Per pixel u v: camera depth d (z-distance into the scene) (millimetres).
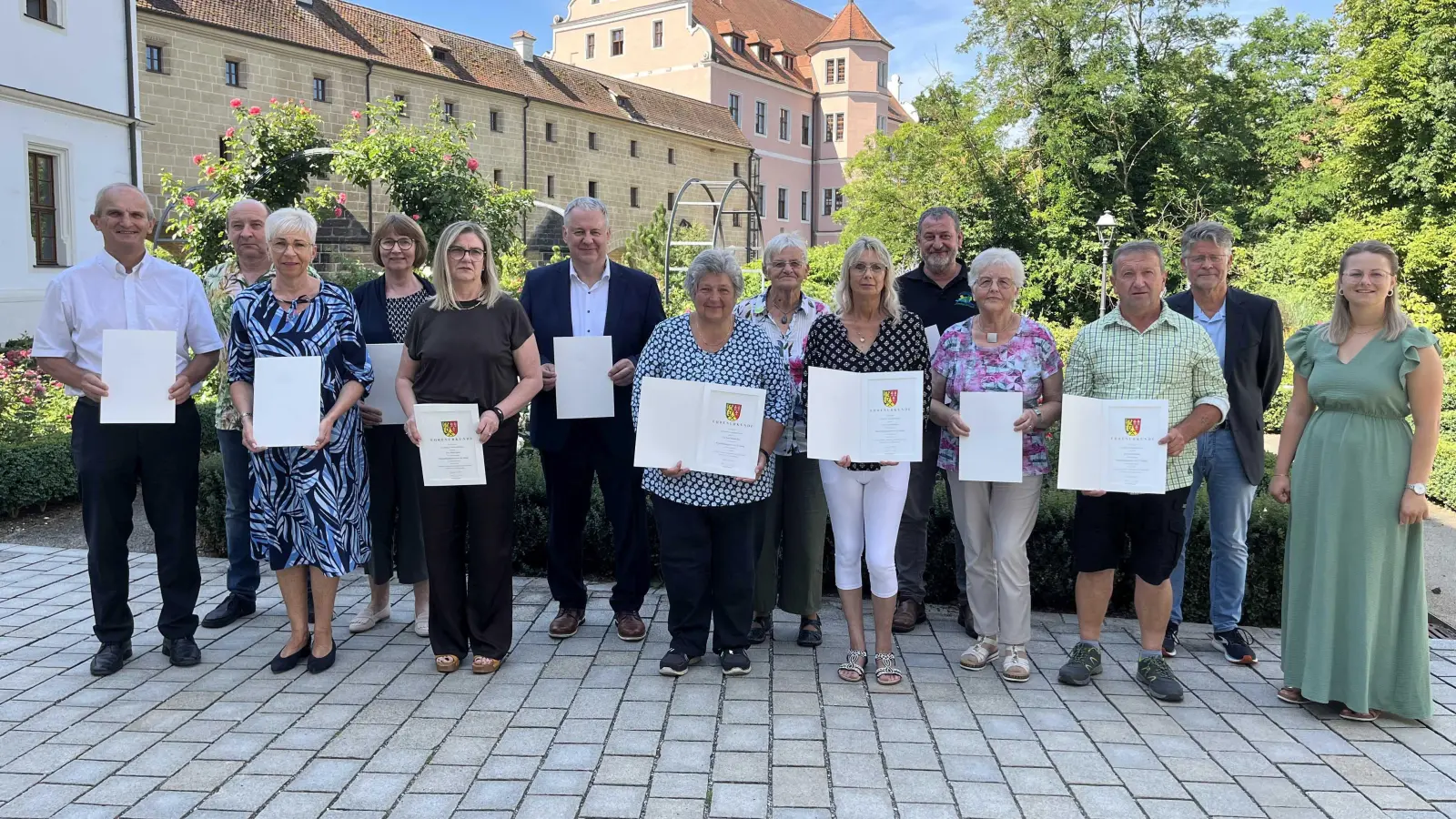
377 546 4453
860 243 3811
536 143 34812
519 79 34781
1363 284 3559
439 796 2975
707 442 3807
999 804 2965
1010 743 3389
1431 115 21969
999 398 3820
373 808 2900
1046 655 4293
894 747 3344
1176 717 3639
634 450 4086
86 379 3834
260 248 4449
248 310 3893
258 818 2846
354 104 28062
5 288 14078
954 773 3160
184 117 23344
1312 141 29234
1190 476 3838
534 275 4535
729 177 46406
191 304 4121
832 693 3832
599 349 4199
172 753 3258
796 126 52875
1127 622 4781
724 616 4000
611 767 3168
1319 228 24781
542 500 5453
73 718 3537
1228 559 4219
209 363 4148
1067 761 3258
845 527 3943
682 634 4070
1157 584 3834
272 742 3352
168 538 4059
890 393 3773
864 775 3133
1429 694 3564
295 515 3861
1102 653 4324
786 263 4266
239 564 4656
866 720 3570
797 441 4184
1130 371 3805
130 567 5469
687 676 3986
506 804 2928
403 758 3230
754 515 4039
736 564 3955
